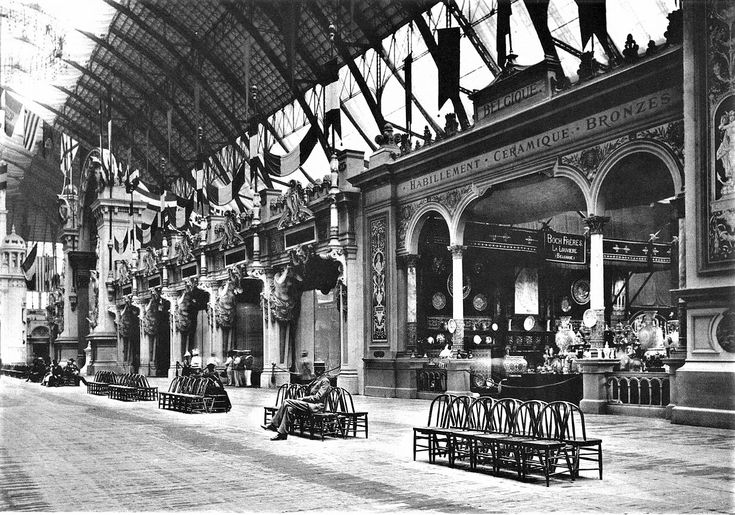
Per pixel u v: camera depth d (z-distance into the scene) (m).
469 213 21.27
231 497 7.37
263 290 32.06
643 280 28.84
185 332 43.62
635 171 17.31
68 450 11.38
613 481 7.87
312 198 28.16
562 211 23.78
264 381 31.05
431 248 23.88
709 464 8.88
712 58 13.00
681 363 14.03
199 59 40.19
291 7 30.42
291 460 9.92
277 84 37.34
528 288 26.58
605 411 15.64
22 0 40.72
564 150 17.30
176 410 20.05
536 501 6.93
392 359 23.22
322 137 33.97
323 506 6.87
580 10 16.81
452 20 25.81
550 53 18.33
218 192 37.97
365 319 24.84
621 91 15.68
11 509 6.93
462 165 20.91
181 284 42.81
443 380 21.53
